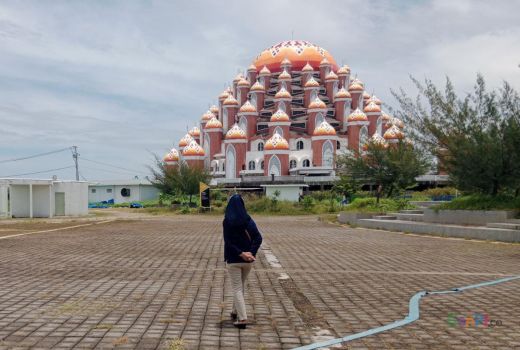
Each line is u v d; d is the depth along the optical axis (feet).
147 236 66.49
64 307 23.79
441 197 138.62
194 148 259.80
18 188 124.98
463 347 18.10
